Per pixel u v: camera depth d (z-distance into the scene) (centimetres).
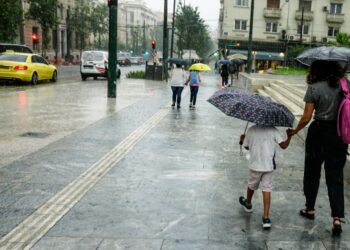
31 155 632
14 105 1191
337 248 353
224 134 857
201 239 362
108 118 1012
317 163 404
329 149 385
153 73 2714
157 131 866
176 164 609
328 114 384
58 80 2392
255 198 473
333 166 386
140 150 688
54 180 513
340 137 380
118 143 734
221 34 5309
